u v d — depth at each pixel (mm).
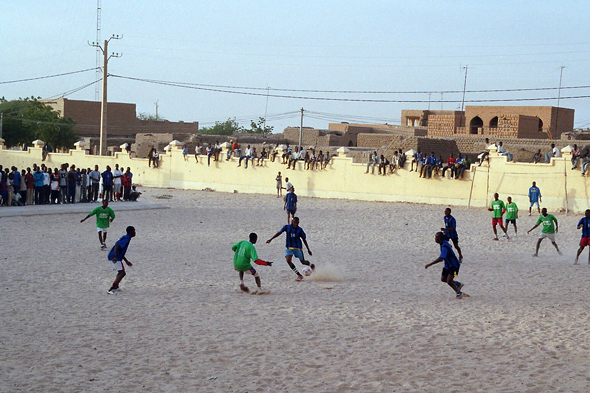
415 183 34781
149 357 8414
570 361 8336
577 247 20000
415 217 28125
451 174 33562
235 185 40938
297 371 7922
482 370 7973
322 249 18953
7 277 13508
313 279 14211
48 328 9727
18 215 24422
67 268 14789
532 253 18797
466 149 49344
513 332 9805
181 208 30406
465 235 22656
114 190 31984
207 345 8977
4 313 10562
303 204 33688
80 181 29422
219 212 29031
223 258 16844
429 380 7609
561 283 14125
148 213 27750
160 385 7395
